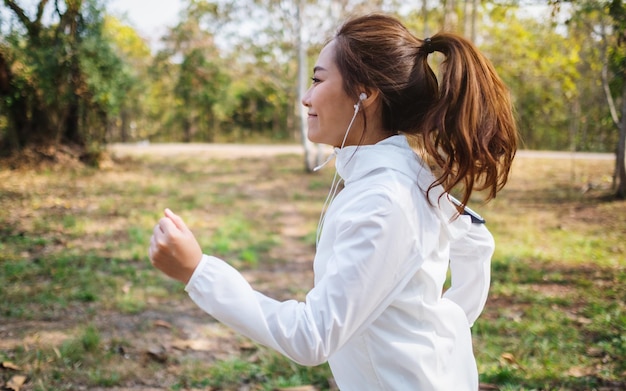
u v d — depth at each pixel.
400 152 1.30
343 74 1.34
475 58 1.32
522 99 20.80
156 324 4.73
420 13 13.05
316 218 10.26
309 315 1.13
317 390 3.55
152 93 28.91
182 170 15.66
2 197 10.04
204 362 4.05
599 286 5.84
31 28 11.52
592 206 10.92
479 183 1.38
